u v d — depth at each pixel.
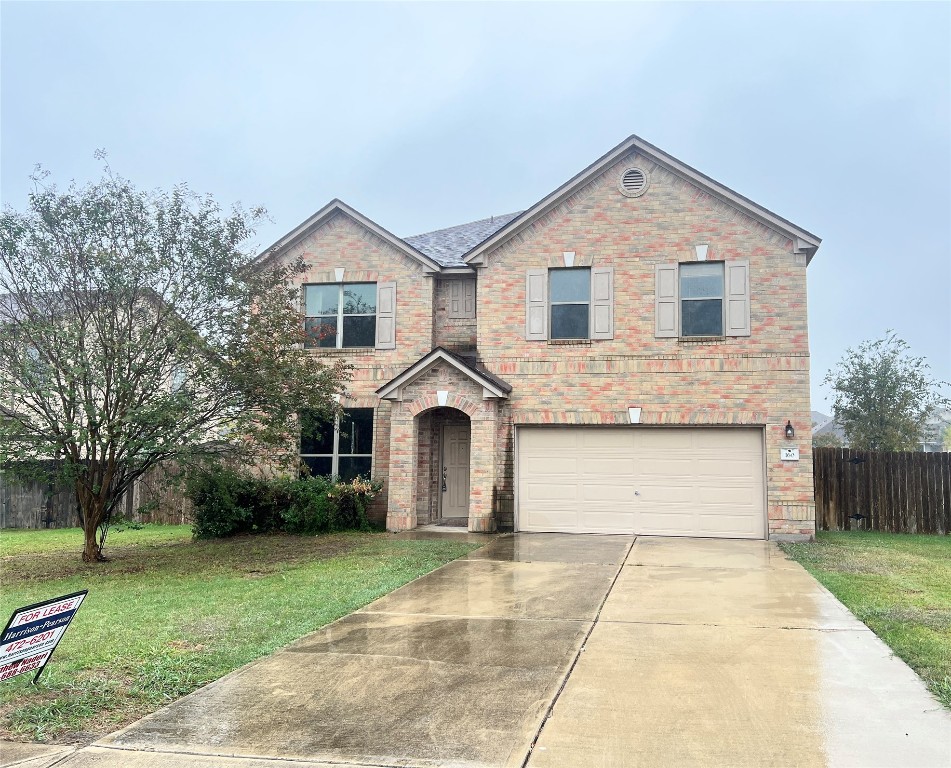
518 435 17.11
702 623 8.24
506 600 9.47
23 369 12.18
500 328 17.28
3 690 6.07
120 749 5.05
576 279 17.17
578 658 6.95
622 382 16.62
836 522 18.00
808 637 7.62
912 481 17.75
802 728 5.25
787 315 16.03
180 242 13.27
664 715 5.52
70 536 18.02
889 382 24.42
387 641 7.56
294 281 18.67
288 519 16.56
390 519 16.98
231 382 13.37
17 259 12.70
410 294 18.25
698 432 16.38
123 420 12.09
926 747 4.93
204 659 6.94
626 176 16.95
